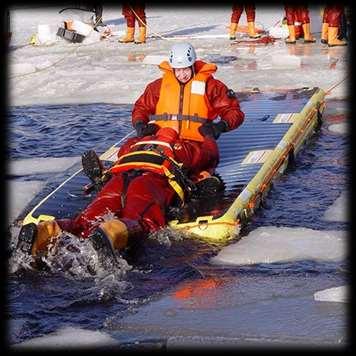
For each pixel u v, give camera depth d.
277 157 12.24
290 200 11.52
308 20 26.12
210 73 11.77
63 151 14.69
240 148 12.74
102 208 9.78
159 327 8.04
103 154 12.88
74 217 10.39
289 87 19.05
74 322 8.24
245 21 32.25
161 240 9.84
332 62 22.23
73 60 24.61
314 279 8.99
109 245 9.00
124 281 9.01
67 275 9.12
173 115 11.63
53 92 19.86
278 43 26.58
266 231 10.30
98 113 17.39
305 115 14.41
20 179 12.98
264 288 8.82
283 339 7.67
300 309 8.29
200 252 9.67
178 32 30.58
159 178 10.30
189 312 8.32
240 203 10.45
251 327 7.95
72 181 11.76
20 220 10.76
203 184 10.81
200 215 10.26
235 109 11.79
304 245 9.84
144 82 20.62
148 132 11.39
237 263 9.41
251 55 24.25
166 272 9.22
